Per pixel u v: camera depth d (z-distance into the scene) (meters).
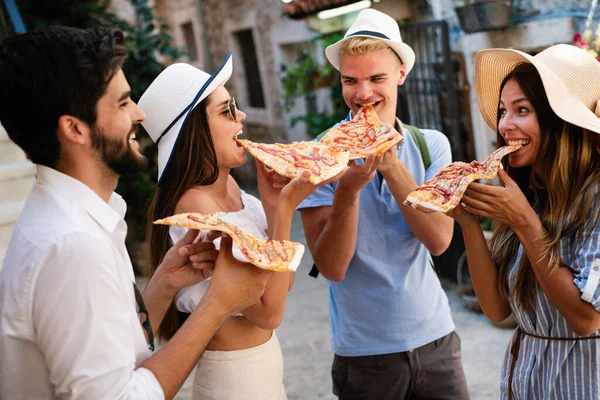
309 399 3.85
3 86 1.34
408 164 2.49
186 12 12.30
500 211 1.76
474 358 4.13
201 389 1.93
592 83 1.79
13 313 1.32
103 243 1.35
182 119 1.84
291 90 9.14
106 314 1.31
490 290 2.01
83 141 1.38
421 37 6.23
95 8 7.06
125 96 1.42
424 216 2.30
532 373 1.89
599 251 1.69
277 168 1.84
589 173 1.75
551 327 1.84
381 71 2.32
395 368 2.45
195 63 12.55
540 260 1.74
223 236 1.53
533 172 1.90
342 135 2.23
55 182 1.40
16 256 1.33
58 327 1.29
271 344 1.98
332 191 2.47
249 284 1.53
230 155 1.94
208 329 1.47
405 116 6.57
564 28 4.65
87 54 1.34
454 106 5.69
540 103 1.79
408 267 2.44
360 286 2.44
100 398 1.29
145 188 6.59
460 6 5.18
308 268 6.30
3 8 6.07
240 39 11.09
